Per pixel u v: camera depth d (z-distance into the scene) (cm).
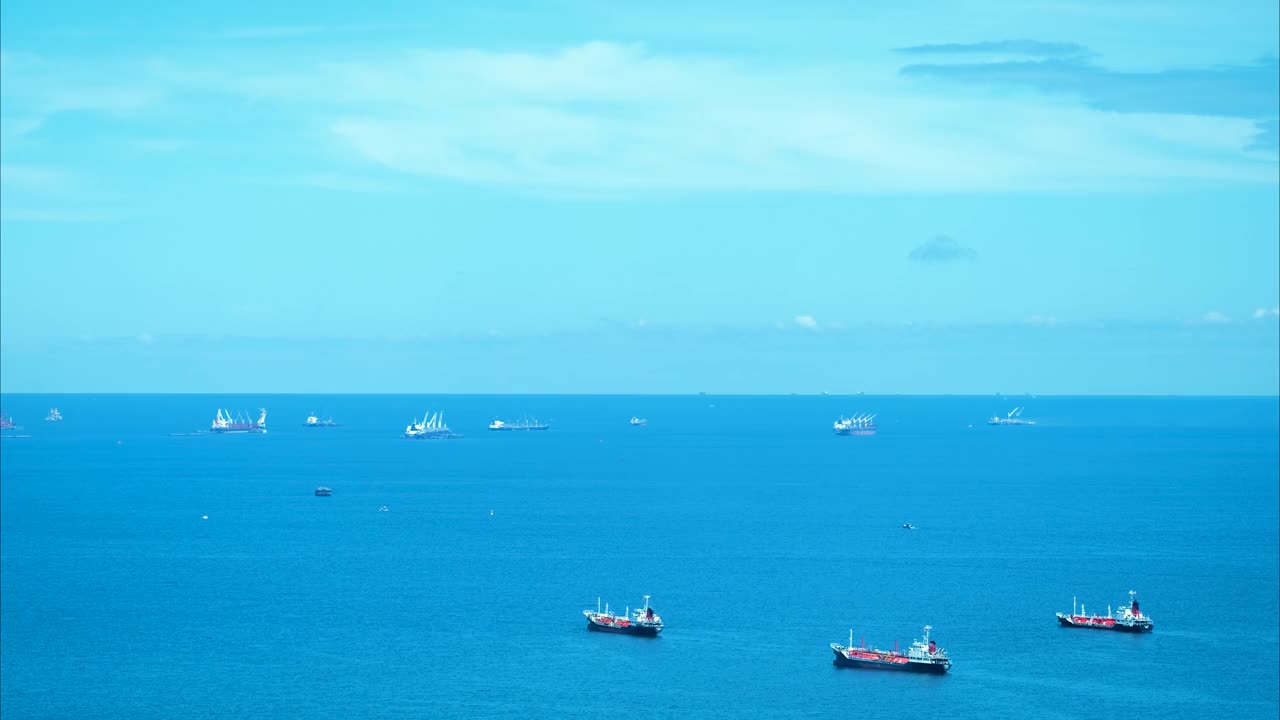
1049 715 19162
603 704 19462
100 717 18938
